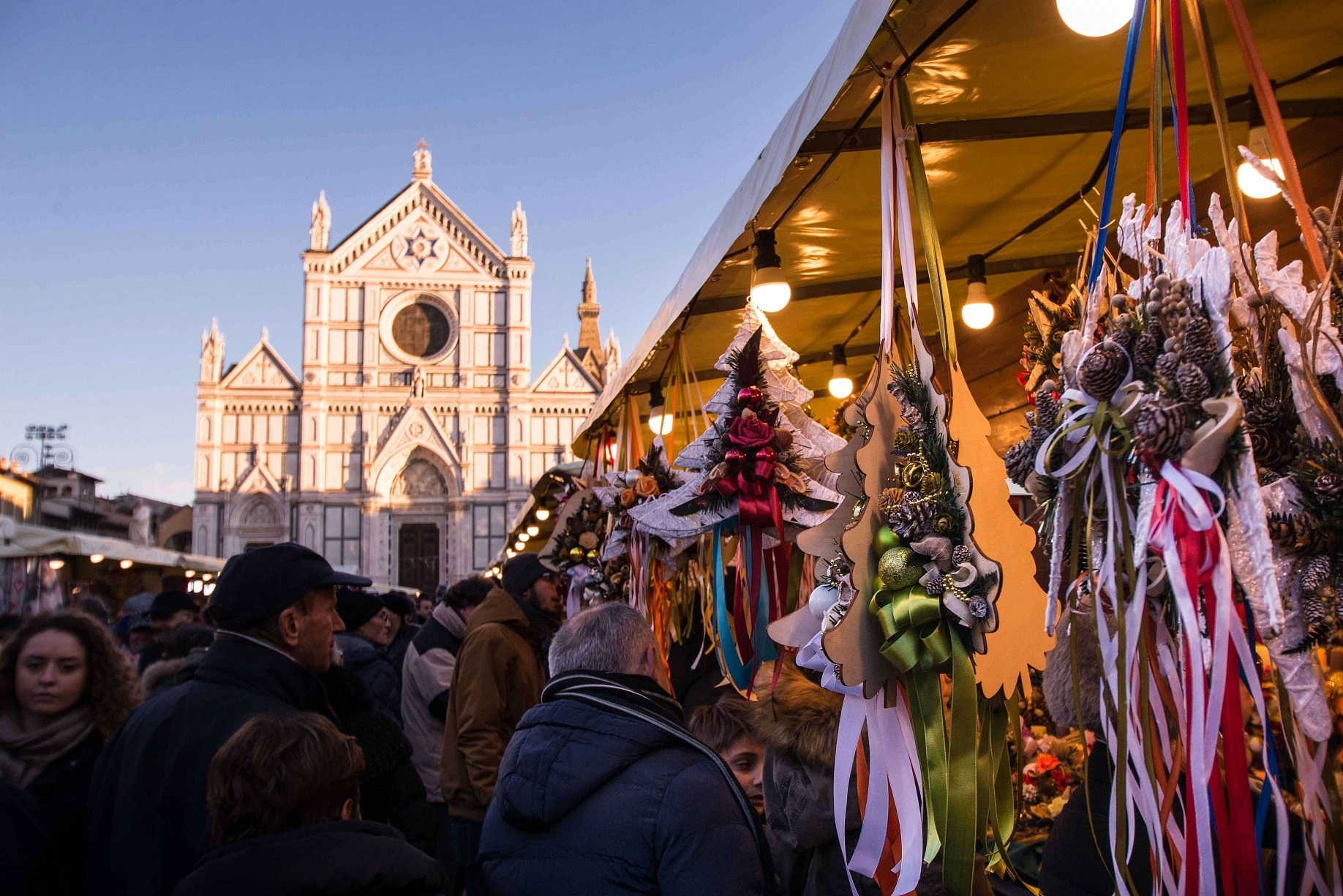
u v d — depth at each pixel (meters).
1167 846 1.31
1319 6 2.00
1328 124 2.56
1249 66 1.30
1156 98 1.32
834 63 1.84
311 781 1.73
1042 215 3.18
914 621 1.54
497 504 34.69
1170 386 1.12
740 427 2.32
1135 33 1.38
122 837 1.99
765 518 2.30
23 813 2.03
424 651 4.66
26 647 2.40
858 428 1.67
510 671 3.76
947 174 2.73
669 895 1.71
